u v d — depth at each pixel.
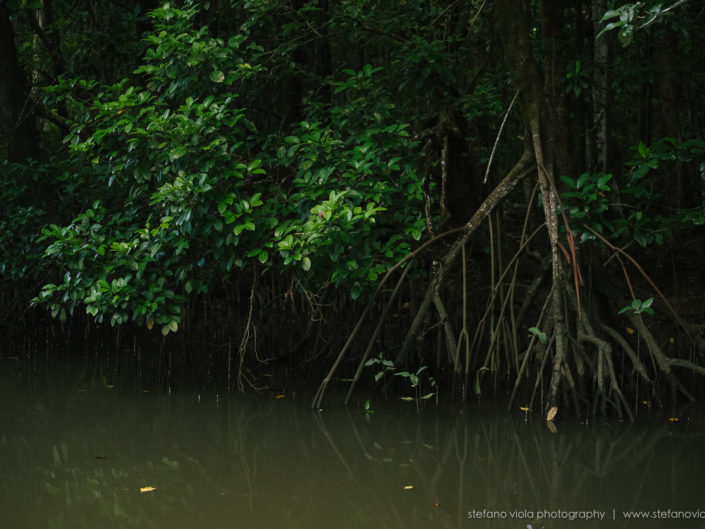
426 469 4.65
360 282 6.27
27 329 9.32
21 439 5.32
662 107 11.16
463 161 7.54
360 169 6.06
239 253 6.46
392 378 6.73
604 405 5.80
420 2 7.73
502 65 8.80
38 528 3.69
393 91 9.32
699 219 6.12
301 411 6.11
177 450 5.07
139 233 6.87
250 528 3.70
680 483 4.37
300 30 8.68
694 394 6.57
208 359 8.34
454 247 6.59
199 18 9.63
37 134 10.87
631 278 9.09
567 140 6.71
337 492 4.23
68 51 11.11
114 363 8.16
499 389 6.76
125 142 6.59
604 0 9.51
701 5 9.24
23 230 9.07
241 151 6.66
